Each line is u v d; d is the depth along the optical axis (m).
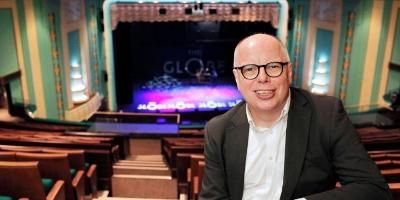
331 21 9.45
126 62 13.09
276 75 1.18
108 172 4.21
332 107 1.27
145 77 14.45
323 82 10.09
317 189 1.24
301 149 1.24
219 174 1.38
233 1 11.19
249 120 1.29
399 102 7.86
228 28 14.23
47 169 3.14
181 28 14.16
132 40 14.01
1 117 6.91
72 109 9.08
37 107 7.90
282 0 11.03
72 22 9.05
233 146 1.33
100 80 11.17
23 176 2.62
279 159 1.28
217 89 13.67
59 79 8.44
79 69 9.54
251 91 1.20
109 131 8.09
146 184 4.36
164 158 6.03
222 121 1.38
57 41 8.30
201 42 14.32
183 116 11.84
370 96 8.75
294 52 11.25
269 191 1.29
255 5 11.18
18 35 7.25
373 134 5.62
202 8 11.08
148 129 8.36
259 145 1.29
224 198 1.37
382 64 8.39
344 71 9.16
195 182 3.31
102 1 10.75
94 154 4.13
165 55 14.37
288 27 11.23
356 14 8.58
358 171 1.15
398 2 7.82
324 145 1.23
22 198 2.54
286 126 1.28
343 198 1.10
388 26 8.11
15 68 7.22
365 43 8.59
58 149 3.79
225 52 14.45
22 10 7.30
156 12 11.07
